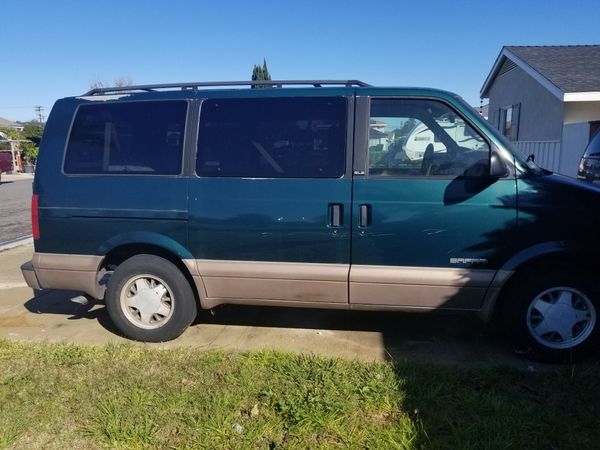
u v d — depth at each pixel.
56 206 4.40
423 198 3.87
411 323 4.81
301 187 4.01
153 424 3.12
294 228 4.03
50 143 4.47
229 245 4.14
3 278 6.71
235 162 4.13
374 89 4.03
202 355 4.07
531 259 3.79
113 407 3.29
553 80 13.43
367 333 4.59
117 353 4.13
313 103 4.09
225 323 4.88
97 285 4.48
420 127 3.95
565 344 3.89
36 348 4.28
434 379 3.57
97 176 4.34
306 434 3.00
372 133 3.98
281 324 4.83
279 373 3.70
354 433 3.00
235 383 3.57
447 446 2.86
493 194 3.80
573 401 3.30
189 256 4.22
